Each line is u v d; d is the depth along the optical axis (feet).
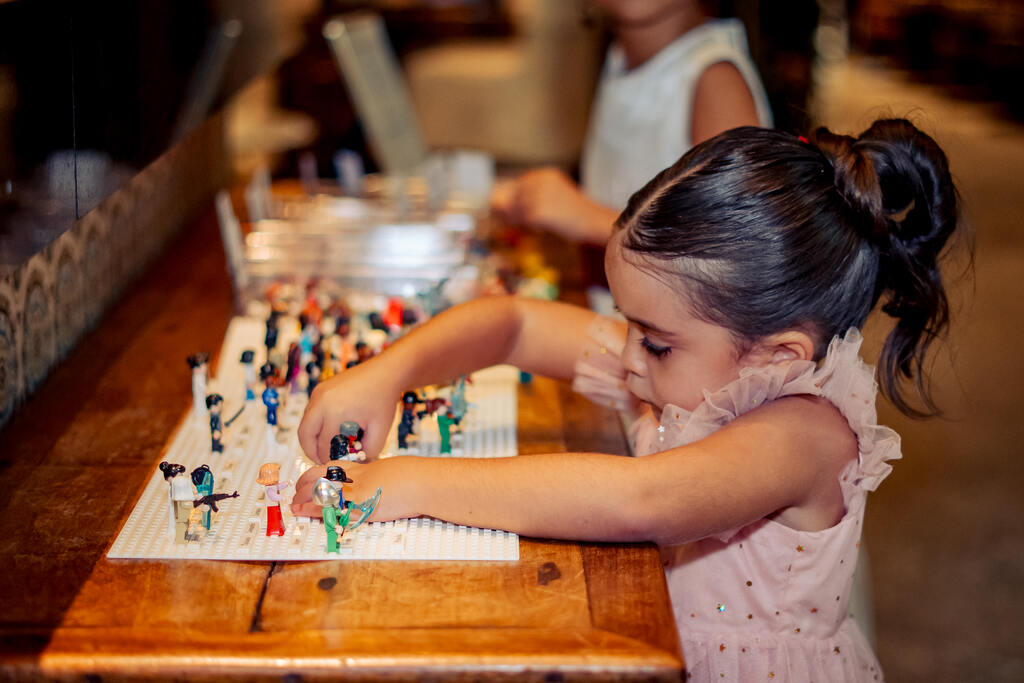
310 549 2.82
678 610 3.47
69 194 2.92
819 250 3.04
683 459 2.92
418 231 5.66
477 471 2.95
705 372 3.14
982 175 19.17
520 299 3.97
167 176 5.75
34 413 3.68
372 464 3.05
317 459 3.23
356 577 2.70
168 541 2.85
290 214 6.05
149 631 2.46
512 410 3.79
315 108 9.47
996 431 10.14
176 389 3.91
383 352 3.46
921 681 6.79
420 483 2.95
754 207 3.01
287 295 4.78
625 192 5.69
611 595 2.64
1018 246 15.26
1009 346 11.98
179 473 2.82
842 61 27.02
